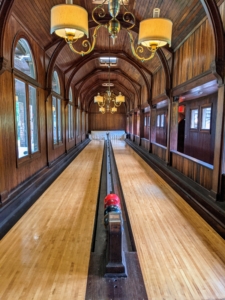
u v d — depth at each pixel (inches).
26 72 182.7
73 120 418.0
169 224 117.8
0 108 129.2
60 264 82.6
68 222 118.0
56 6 71.5
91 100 705.0
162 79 271.6
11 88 143.9
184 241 100.9
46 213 129.3
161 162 259.0
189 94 212.2
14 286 71.4
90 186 185.5
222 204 123.8
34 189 166.9
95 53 314.5
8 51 138.5
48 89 221.6
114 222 72.1
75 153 365.4
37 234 104.9
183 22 171.9
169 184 192.7
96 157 337.4
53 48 221.9
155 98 306.0
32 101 194.5
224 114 124.8
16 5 139.6
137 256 85.8
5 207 125.6
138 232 109.0
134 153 378.0
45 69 217.6
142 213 132.0
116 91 655.1
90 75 433.1
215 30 119.6
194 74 168.4
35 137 201.0
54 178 207.8
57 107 282.4
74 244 96.7
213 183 134.7
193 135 284.7
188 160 187.9
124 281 70.9
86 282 72.4
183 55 193.6
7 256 87.4
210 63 139.9
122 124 728.3
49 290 69.6
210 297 68.3
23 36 162.2
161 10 174.2
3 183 131.9
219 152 128.3
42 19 172.2
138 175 226.5
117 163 290.2
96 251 90.5
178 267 82.4
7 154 138.4
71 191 171.6
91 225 114.9
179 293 69.6
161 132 415.5
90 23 208.4
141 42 84.1
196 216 127.9
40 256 87.5
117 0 86.9
